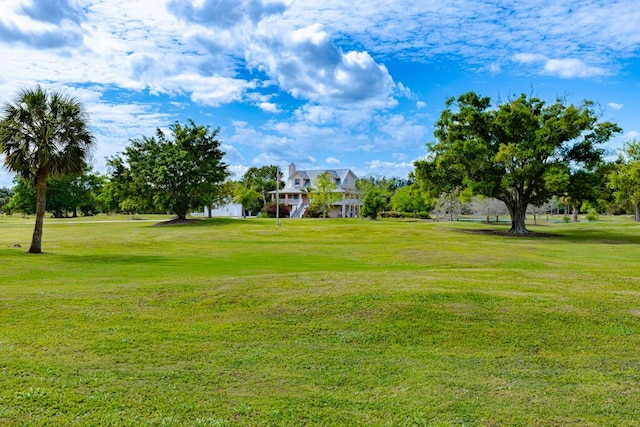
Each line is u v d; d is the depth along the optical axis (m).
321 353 6.91
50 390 5.49
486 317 8.27
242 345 7.20
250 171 114.31
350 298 9.20
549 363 6.63
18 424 4.78
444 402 5.46
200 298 9.67
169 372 6.13
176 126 53.62
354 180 88.56
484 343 7.32
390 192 93.31
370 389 5.79
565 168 34.88
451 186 39.09
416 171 39.44
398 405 5.38
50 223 54.59
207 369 6.27
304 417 5.07
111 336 7.44
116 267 16.44
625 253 23.33
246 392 5.62
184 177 51.56
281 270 15.71
